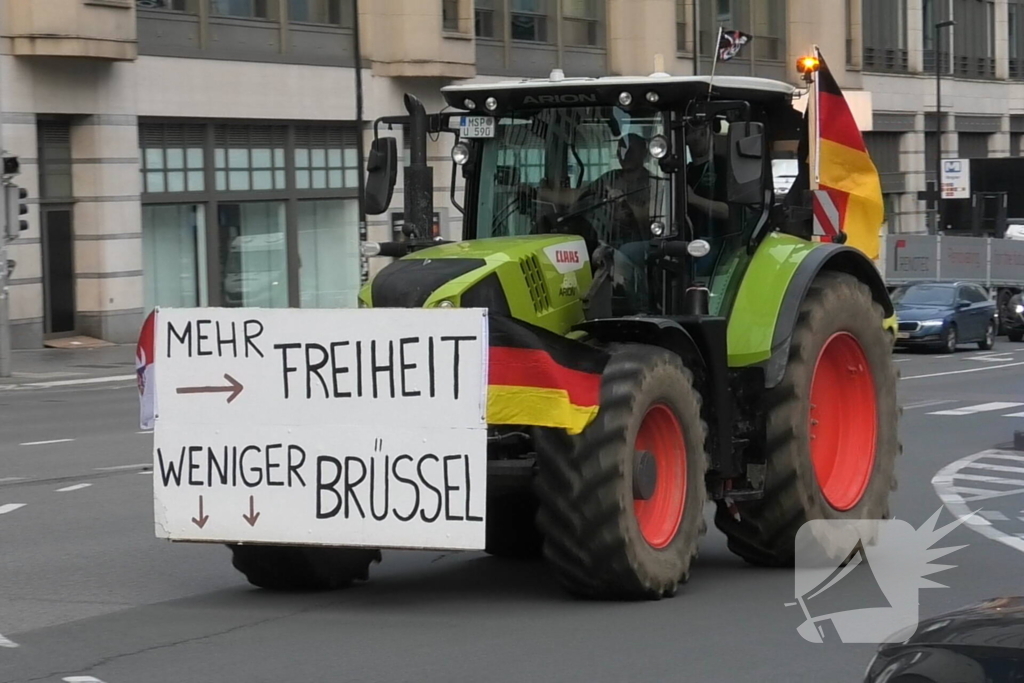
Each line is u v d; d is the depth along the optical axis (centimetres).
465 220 1084
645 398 928
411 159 1052
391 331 904
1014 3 7856
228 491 938
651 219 1030
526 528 1119
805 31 5578
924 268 4906
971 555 1166
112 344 3606
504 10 4594
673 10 4981
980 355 3938
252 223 4072
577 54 4838
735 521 1089
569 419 893
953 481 1638
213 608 965
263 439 930
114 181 3612
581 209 1047
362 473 911
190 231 3894
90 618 937
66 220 3562
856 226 1257
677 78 1012
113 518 1342
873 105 6562
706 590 1012
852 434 1168
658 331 966
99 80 3562
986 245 4812
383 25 4331
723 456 1023
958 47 7375
